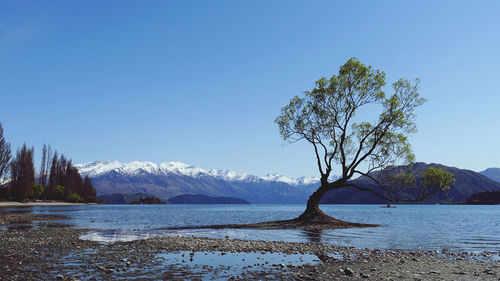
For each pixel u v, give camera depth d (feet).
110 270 43.42
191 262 51.24
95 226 130.41
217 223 163.22
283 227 123.85
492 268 47.47
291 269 46.47
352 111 137.69
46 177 560.20
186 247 66.74
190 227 127.95
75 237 85.76
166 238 82.79
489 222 179.11
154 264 49.11
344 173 140.15
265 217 240.12
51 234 92.22
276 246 69.56
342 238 89.76
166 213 308.19
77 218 185.98
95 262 49.75
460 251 67.51
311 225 128.57
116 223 153.48
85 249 63.57
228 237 90.33
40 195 525.34
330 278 41.01
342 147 139.85
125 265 47.73
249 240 82.23
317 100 141.79
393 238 90.68
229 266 48.24
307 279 40.50
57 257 53.93
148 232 105.40
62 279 38.73
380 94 132.46
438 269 46.70
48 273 41.83
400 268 47.47
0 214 196.24
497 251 67.51
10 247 65.31
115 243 73.00
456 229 126.82
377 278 40.96
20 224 131.85
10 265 46.78
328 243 78.38
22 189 459.32
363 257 57.52
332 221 139.85
